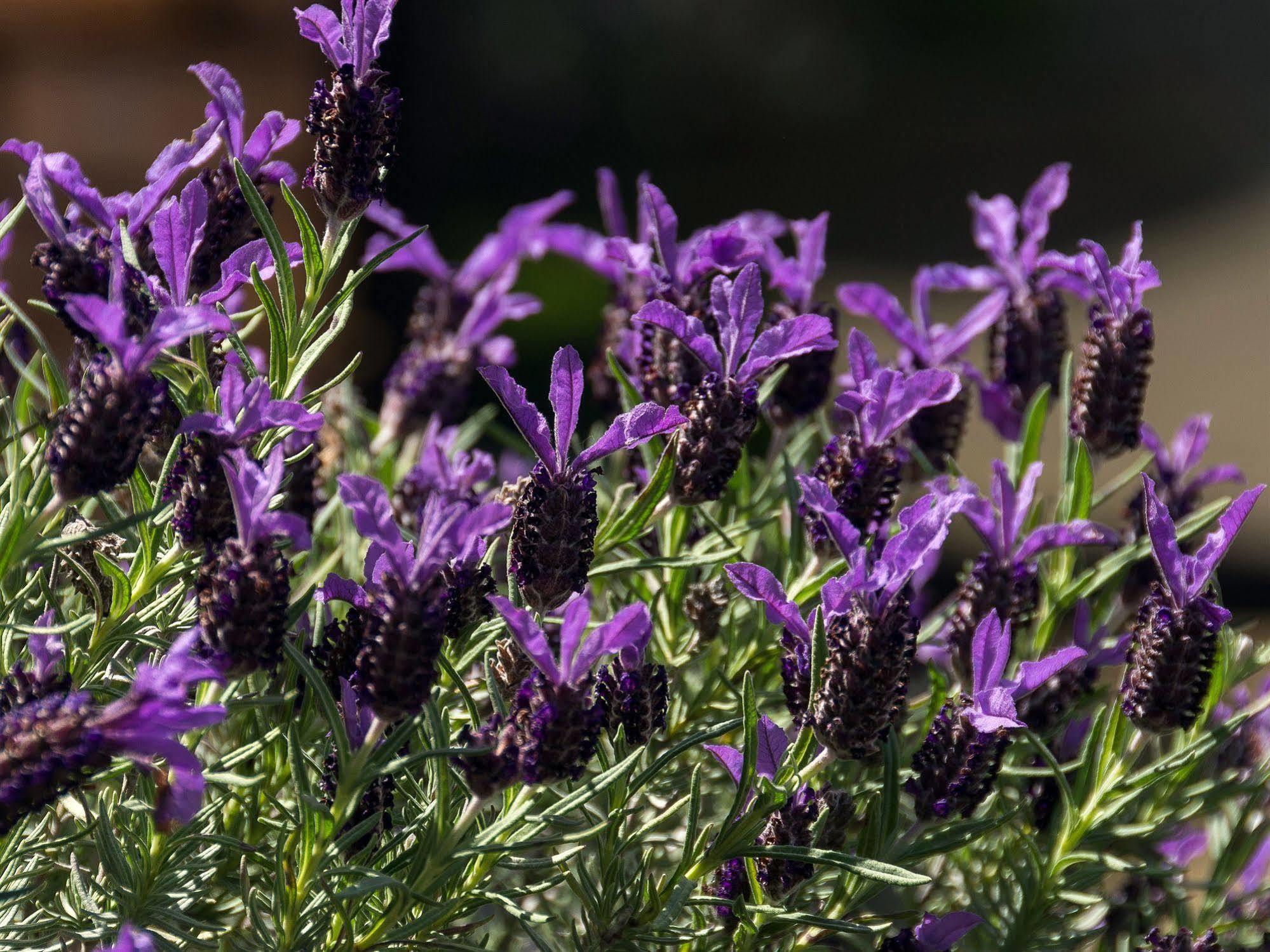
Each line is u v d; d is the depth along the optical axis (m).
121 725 1.23
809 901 1.33
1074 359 1.46
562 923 1.36
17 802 1.22
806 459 1.46
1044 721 1.36
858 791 1.32
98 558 1.28
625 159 5.73
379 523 1.24
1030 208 1.42
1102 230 5.55
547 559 1.28
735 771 1.29
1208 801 1.36
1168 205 5.72
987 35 6.59
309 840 1.26
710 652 1.39
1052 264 1.36
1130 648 1.31
